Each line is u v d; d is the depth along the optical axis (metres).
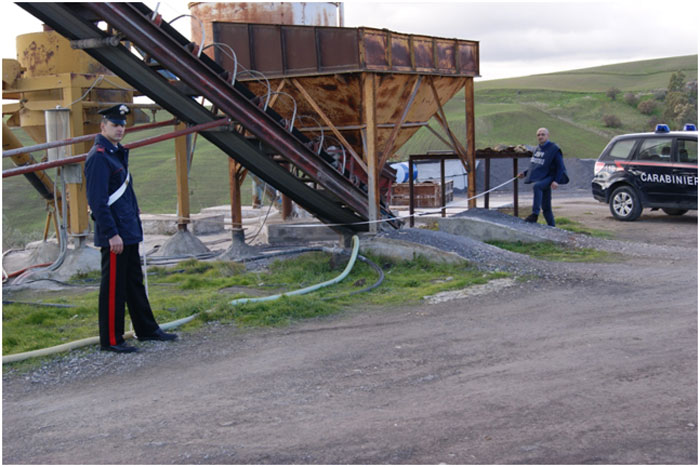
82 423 4.23
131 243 5.89
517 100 111.31
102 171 5.70
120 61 8.66
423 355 5.41
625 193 15.02
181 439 3.88
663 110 95.56
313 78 10.69
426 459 3.45
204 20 12.58
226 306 7.02
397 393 4.52
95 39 8.16
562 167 12.51
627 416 3.93
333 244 12.59
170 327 6.50
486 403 4.23
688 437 3.62
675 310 6.61
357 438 3.77
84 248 10.57
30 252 13.66
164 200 25.12
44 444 3.92
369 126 10.55
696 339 5.52
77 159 9.12
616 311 6.68
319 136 11.89
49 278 9.93
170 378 5.09
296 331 6.39
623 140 15.32
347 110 11.05
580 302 7.16
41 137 12.55
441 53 12.22
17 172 8.70
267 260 10.91
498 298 7.52
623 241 11.84
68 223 12.34
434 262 9.42
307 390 4.67
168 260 11.62
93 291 8.99
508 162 27.12
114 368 5.40
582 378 4.64
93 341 6.06
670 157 14.48
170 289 8.82
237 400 4.52
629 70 148.50
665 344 5.40
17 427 4.22
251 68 10.92
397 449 3.59
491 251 9.84
